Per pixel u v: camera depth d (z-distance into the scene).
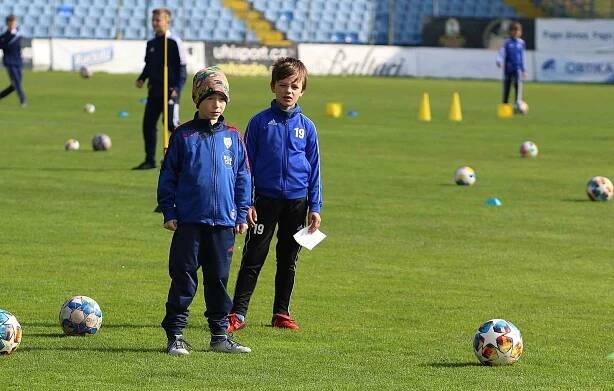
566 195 21.98
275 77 11.38
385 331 11.30
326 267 14.79
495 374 9.56
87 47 62.03
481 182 23.59
